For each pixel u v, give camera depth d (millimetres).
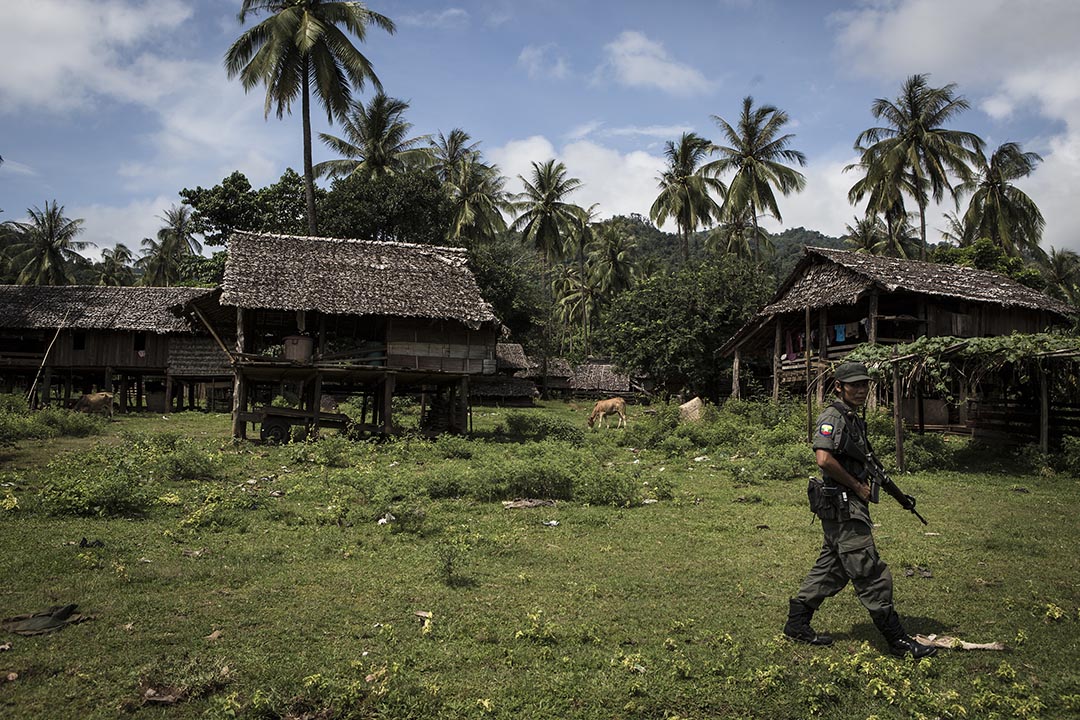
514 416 22125
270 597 5816
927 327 22531
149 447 14875
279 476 12266
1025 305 23109
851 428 4867
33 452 14828
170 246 64500
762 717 4004
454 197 47531
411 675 4383
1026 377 14984
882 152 37344
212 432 21312
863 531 4758
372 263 20328
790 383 25531
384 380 20375
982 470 14102
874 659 4648
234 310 20250
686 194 45625
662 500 10656
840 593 6125
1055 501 10805
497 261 48500
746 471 12562
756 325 27188
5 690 4094
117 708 3916
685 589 6230
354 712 3918
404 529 8281
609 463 14844
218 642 4844
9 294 32938
